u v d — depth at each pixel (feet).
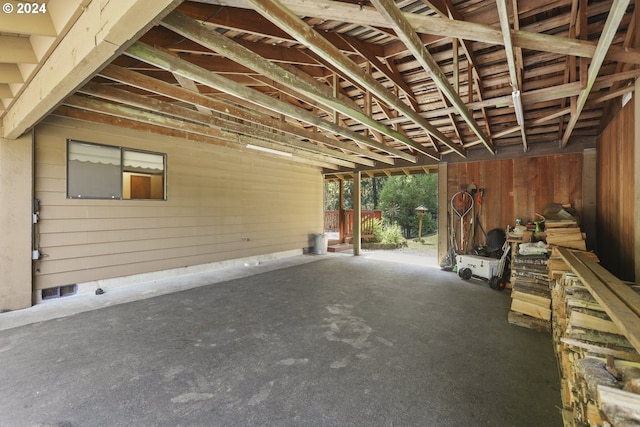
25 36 7.00
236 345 9.20
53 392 6.81
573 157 17.47
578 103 9.47
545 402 6.59
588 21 7.79
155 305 12.93
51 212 13.53
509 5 7.28
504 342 9.54
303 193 28.17
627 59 6.66
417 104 13.43
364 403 6.51
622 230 10.43
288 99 14.33
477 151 20.61
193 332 10.14
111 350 8.83
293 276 18.67
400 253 30.14
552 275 10.12
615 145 11.44
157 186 17.40
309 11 5.72
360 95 13.32
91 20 5.17
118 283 15.79
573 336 5.35
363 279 17.97
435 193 52.90
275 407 6.37
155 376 7.48
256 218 23.57
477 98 12.47
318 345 9.23
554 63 9.92
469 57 9.38
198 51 8.39
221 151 20.76
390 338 9.77
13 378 7.35
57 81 6.65
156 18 4.54
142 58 6.86
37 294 13.15
